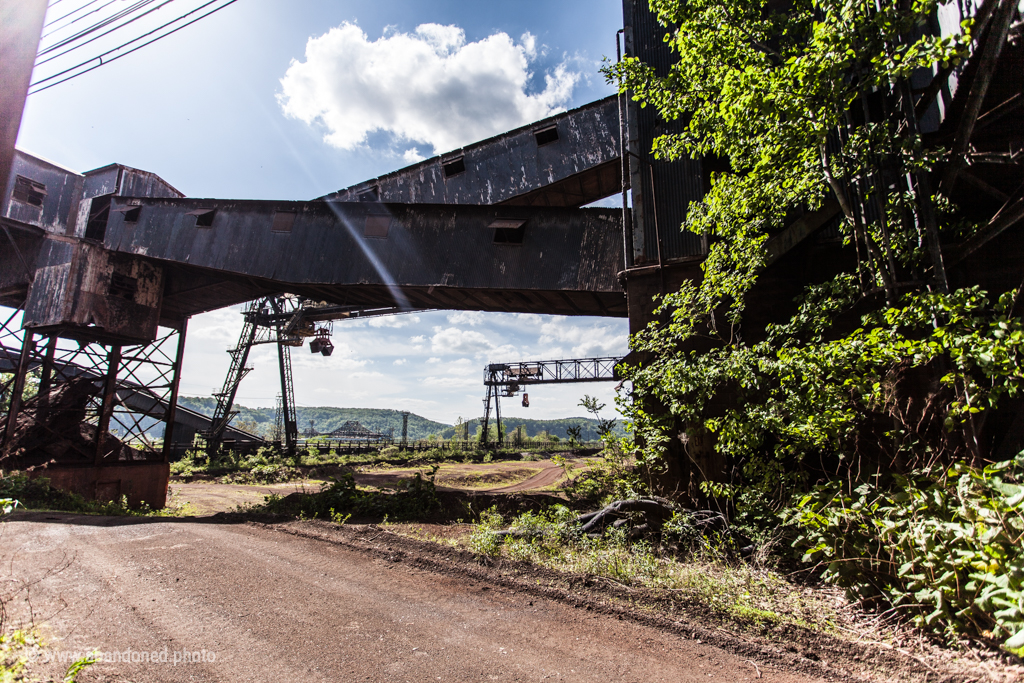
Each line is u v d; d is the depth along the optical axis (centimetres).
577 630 453
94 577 598
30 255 2039
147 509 1925
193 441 4434
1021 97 675
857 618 468
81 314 1852
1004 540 390
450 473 3844
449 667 380
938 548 424
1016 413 696
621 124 1254
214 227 1803
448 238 1516
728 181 805
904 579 461
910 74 568
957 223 795
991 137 809
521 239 1451
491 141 1736
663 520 820
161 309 2312
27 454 1816
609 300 1460
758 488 757
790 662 388
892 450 797
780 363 674
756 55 684
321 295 1861
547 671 375
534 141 1670
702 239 1079
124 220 1984
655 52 1181
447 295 1609
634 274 1128
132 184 2231
